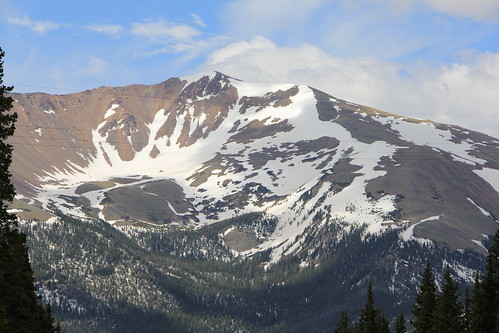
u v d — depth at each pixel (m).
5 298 59.72
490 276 85.88
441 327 96.12
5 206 57.50
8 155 57.41
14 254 57.25
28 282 76.94
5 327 54.84
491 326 85.38
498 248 86.06
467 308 98.56
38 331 77.81
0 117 56.22
